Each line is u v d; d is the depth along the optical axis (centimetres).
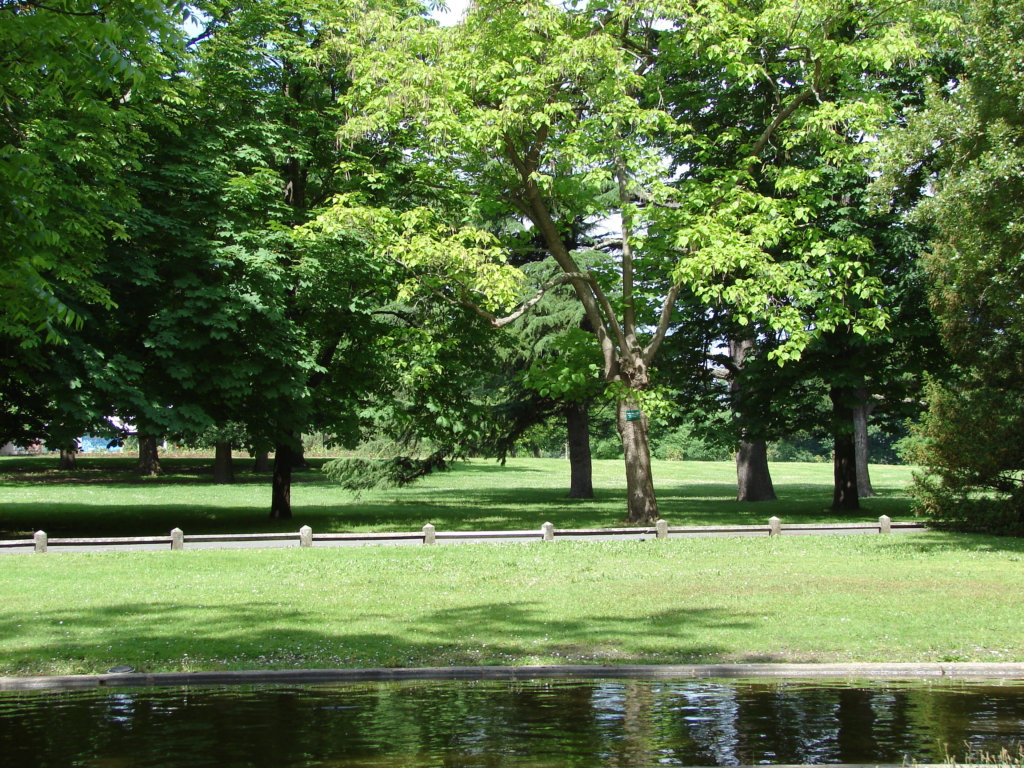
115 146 1560
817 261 2262
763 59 2133
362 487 3403
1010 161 1506
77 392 1770
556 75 1894
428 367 2417
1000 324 1916
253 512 2852
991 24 1666
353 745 618
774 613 1057
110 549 1725
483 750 604
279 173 2255
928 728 646
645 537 1916
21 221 765
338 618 1050
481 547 1764
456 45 1970
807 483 4834
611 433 4994
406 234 1992
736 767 565
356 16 2073
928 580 1288
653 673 812
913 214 1872
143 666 834
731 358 2970
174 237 1962
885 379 2638
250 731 652
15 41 738
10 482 4241
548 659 852
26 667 830
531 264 3275
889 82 2445
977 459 1912
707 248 1823
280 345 2055
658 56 2181
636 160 1947
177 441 2056
